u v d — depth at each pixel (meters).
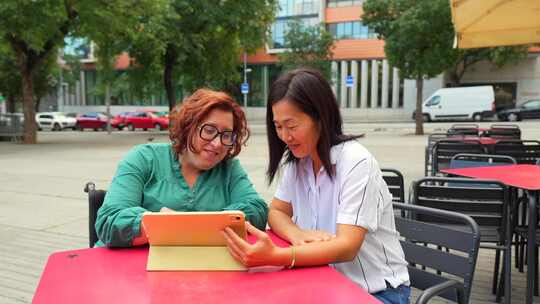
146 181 2.14
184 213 1.60
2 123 20.11
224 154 2.14
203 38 21.81
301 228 2.08
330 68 35.41
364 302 1.39
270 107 1.91
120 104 47.31
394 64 18.50
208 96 2.09
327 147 1.87
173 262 1.64
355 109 39.22
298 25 35.16
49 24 15.17
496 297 3.44
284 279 1.57
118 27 16.72
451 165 5.12
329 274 1.61
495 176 3.72
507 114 29.44
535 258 3.38
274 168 2.15
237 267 1.63
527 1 5.21
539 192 3.43
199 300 1.39
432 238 2.12
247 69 40.81
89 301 1.39
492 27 6.37
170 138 2.16
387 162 10.78
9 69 29.09
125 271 1.64
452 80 34.31
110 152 15.05
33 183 8.86
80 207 6.75
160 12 18.47
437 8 16.17
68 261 1.75
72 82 42.97
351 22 40.19
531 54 34.84
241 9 21.33
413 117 35.72
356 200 1.79
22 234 5.35
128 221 1.86
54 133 27.89
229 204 2.24
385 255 1.91
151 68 22.53
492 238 3.28
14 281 3.93
